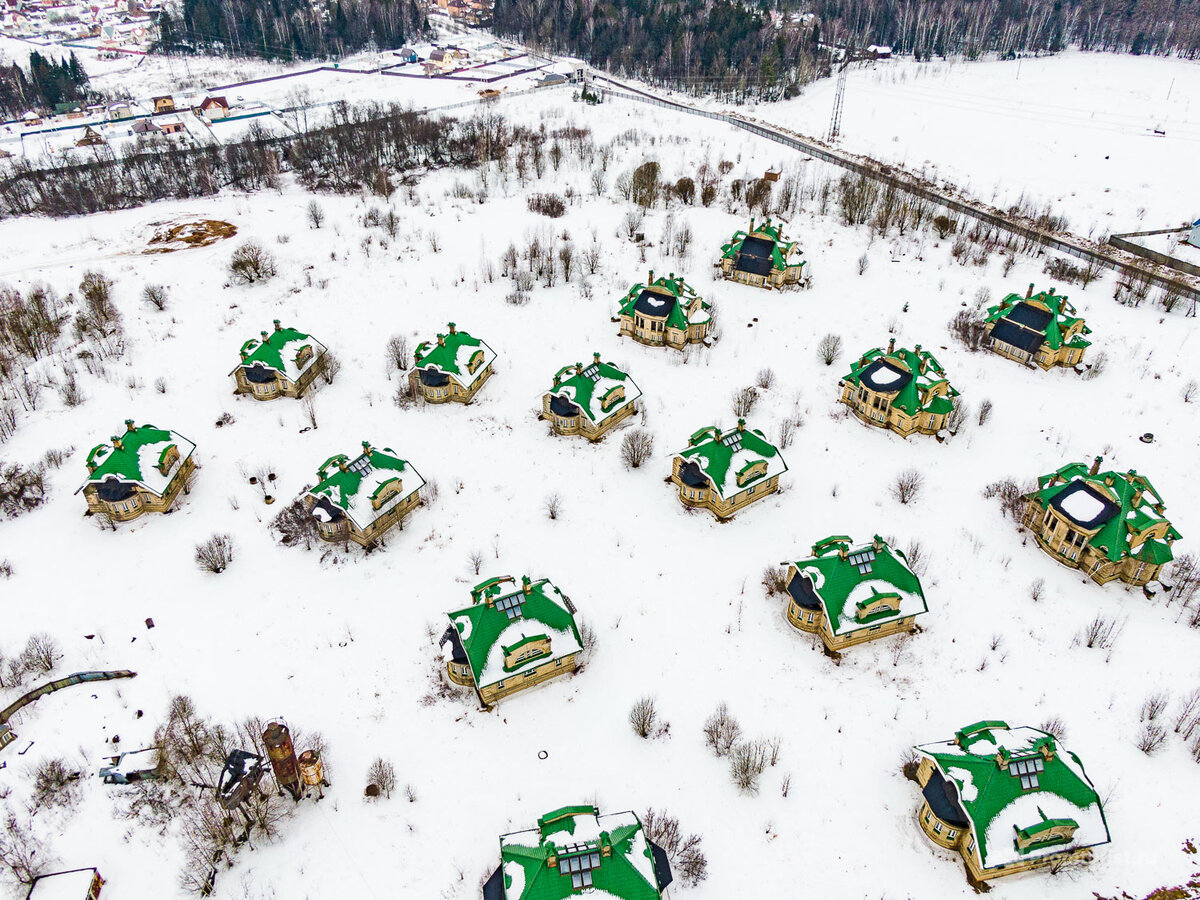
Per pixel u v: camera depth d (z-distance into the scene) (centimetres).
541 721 5766
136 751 5491
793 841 5041
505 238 12556
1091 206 14738
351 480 7162
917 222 12788
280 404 8969
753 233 11288
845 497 7650
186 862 4891
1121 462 7938
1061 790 4847
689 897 4731
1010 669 6075
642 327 9831
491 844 5009
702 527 7369
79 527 7456
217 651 6269
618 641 6325
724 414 8644
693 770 5438
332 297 11025
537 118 19462
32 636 6353
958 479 7831
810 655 6219
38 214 14475
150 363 9662
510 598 5988
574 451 8238
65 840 5009
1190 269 12100
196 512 7588
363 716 5784
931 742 5556
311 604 6650
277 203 14262
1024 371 9350
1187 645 6228
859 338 9994
